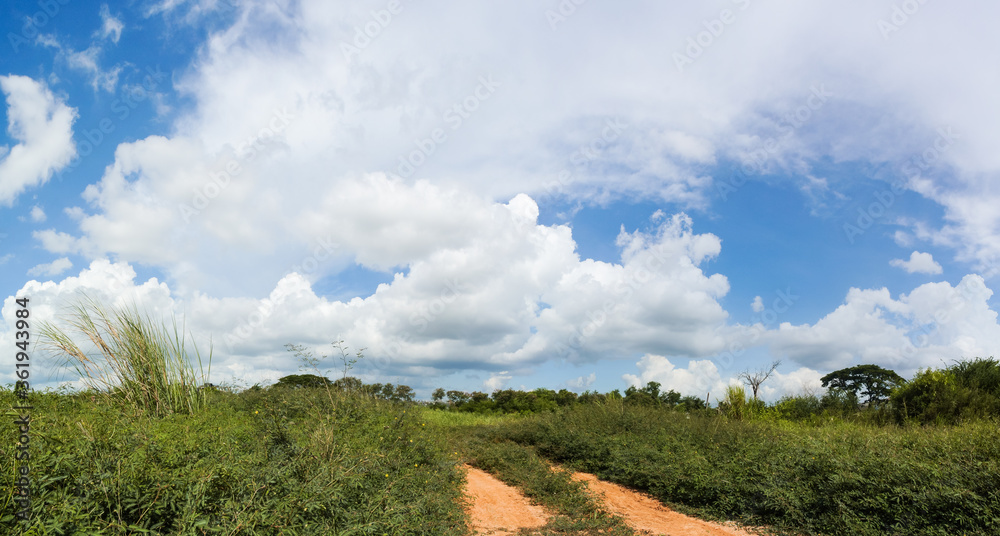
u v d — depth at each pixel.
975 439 7.99
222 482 4.20
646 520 7.79
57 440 4.06
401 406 11.82
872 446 8.40
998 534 5.60
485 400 37.31
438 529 5.76
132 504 3.51
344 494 5.05
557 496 8.80
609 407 16.25
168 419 7.86
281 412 8.87
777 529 7.12
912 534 6.11
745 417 17.62
